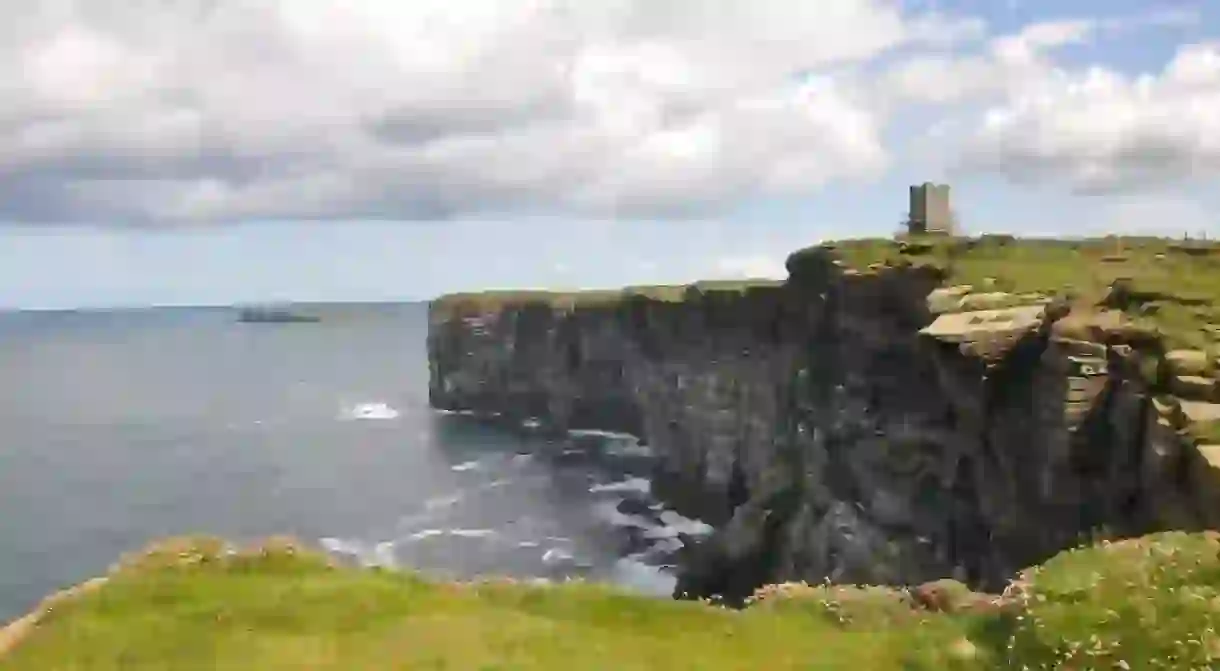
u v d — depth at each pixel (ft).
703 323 393.70
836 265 265.13
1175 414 140.15
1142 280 177.68
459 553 313.73
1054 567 80.33
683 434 409.69
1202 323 157.48
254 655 67.05
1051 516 167.43
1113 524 152.76
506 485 422.00
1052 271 214.07
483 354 616.39
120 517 349.61
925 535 215.92
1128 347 159.22
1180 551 79.15
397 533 337.11
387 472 447.42
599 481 431.43
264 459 476.95
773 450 321.52
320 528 340.39
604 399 515.09
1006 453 185.98
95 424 599.16
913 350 225.76
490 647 68.64
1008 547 183.21
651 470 438.40
